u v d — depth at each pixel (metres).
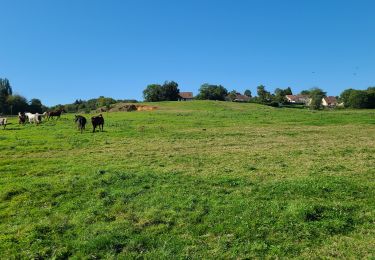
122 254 11.88
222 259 11.46
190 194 16.28
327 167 20.88
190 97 180.62
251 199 15.51
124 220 14.03
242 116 60.91
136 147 29.70
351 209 14.42
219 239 12.58
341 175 18.94
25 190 17.27
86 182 18.17
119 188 17.41
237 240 12.48
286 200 15.34
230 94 175.62
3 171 21.19
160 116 61.78
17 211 15.20
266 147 29.23
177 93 156.38
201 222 13.80
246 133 39.09
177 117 59.50
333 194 15.93
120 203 15.58
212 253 11.77
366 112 72.31
